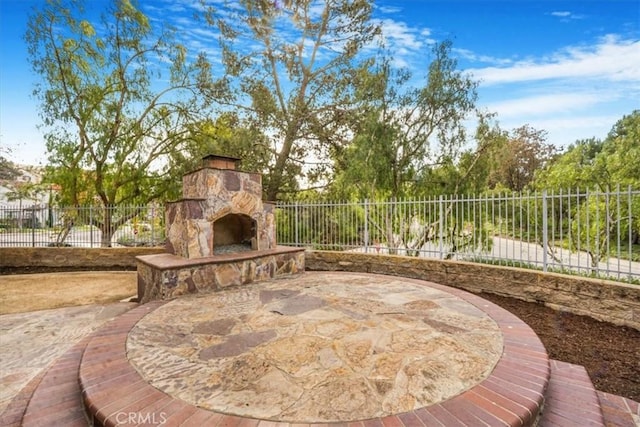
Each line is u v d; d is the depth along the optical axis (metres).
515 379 2.22
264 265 5.63
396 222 8.09
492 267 5.71
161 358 2.56
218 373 2.32
